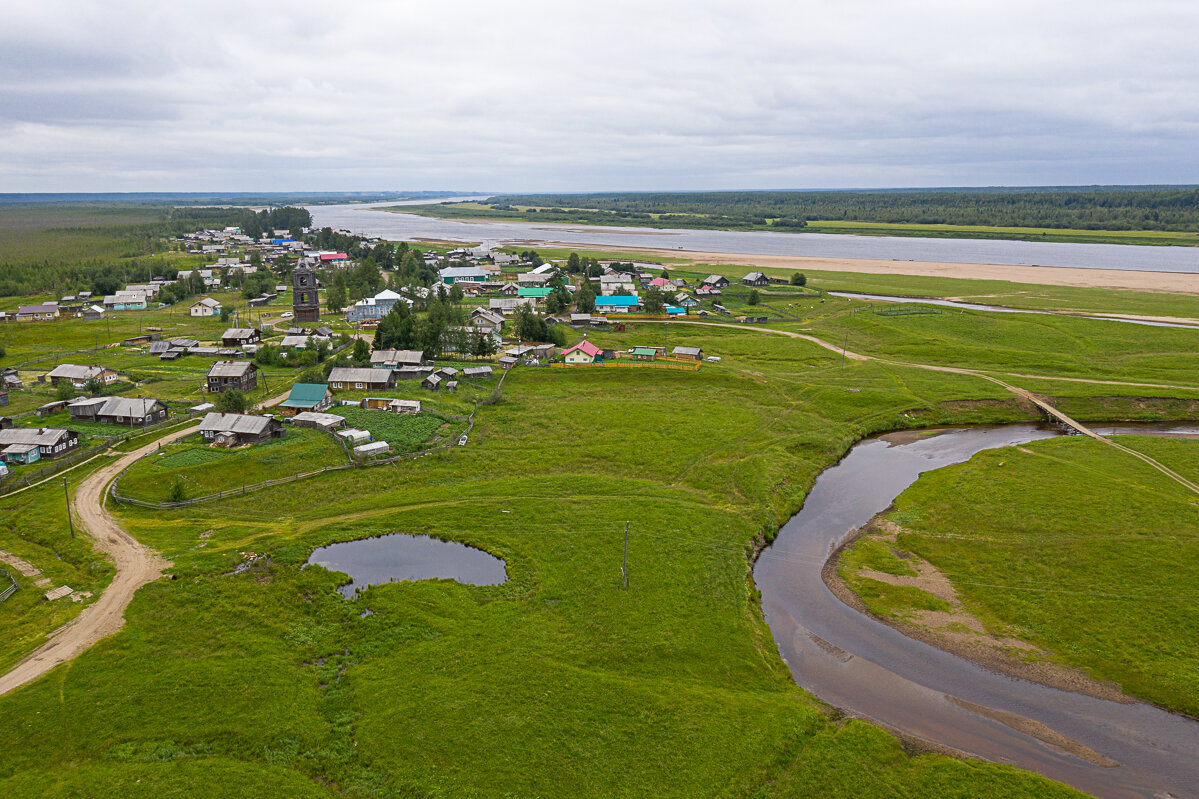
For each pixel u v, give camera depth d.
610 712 49.00
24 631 55.72
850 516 84.75
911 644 59.91
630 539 73.25
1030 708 52.41
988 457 101.25
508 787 42.84
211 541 71.19
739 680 53.31
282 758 44.81
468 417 111.50
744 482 89.56
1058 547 74.44
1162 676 54.84
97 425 102.06
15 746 44.66
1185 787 45.41
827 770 44.94
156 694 49.38
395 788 42.72
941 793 43.44
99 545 69.50
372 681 51.56
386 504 80.44
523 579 65.50
